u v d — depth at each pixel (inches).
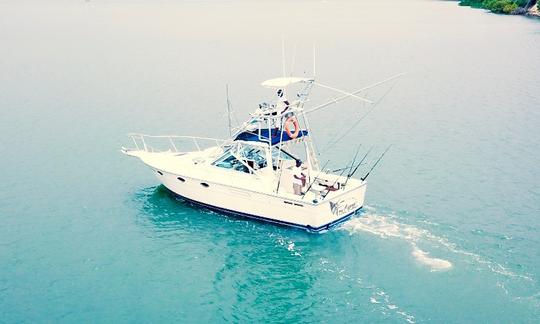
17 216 1075.3
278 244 934.4
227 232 984.3
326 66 2755.9
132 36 3951.8
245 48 3366.1
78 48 3353.8
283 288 824.9
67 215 1077.8
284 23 4938.5
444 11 6131.9
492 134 1593.3
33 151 1450.5
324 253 900.6
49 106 1934.1
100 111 1861.5
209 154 1121.4
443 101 2016.5
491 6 5949.8
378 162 1354.6
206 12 6038.4
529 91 2166.6
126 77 2443.4
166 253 927.0
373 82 2354.8
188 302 801.6
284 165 1018.1
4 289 836.0
